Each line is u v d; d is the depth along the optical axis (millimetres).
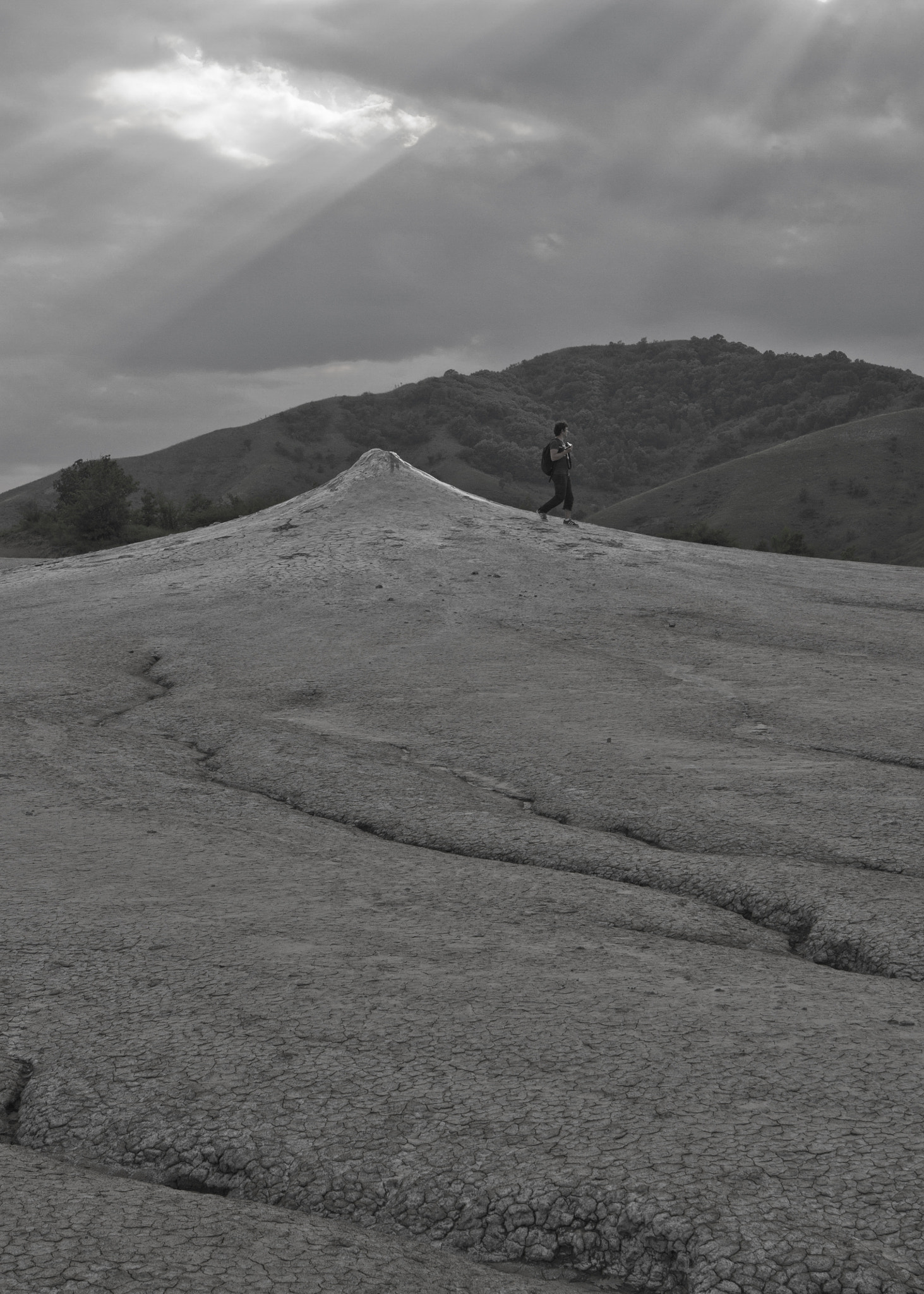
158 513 46594
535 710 9000
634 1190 2604
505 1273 2451
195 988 3875
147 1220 2533
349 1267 2377
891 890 5016
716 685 9992
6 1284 2252
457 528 16938
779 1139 2824
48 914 4652
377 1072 3225
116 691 9977
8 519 120750
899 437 166125
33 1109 3125
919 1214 2490
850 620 13305
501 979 3975
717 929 4699
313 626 12578
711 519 153625
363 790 6879
